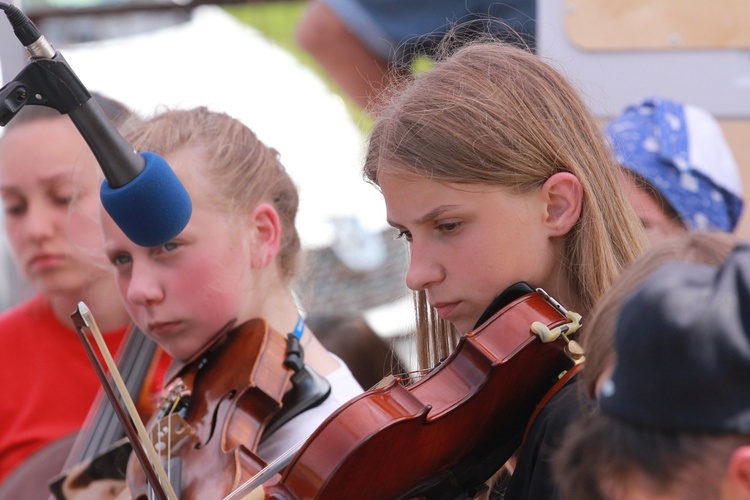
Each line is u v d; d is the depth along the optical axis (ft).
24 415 40.47
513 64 25.39
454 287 23.99
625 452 15.28
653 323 15.02
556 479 17.53
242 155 30.07
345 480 22.17
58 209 39.88
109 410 36.47
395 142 24.00
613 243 25.03
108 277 39.32
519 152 23.79
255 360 28.43
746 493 14.38
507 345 23.11
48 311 41.27
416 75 26.99
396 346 45.27
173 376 29.81
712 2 41.29
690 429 14.71
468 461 24.31
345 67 51.13
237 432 27.45
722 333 14.52
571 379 22.58
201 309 28.71
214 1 59.77
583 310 24.54
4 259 50.42
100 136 22.62
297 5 61.36
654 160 36.68
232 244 29.09
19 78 21.98
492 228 23.67
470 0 47.11
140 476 29.48
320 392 28.84
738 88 41.68
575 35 41.98
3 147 39.86
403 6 48.39
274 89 63.36
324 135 62.75
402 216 24.22
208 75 62.49
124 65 61.46
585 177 24.56
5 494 38.11
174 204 23.49
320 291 58.59
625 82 42.09
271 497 22.57
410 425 22.27
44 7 58.65
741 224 43.09
